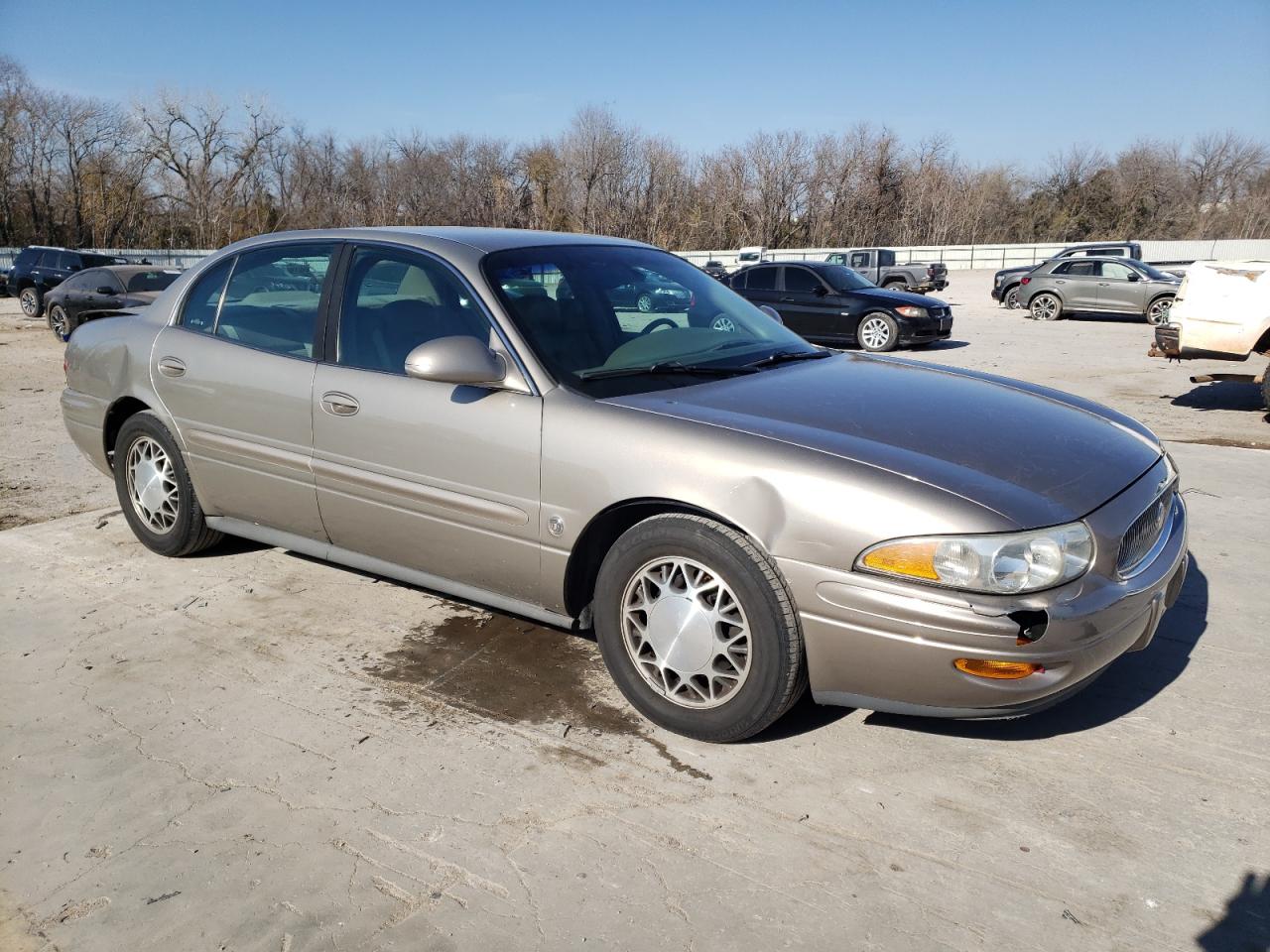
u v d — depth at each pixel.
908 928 2.14
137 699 3.22
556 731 3.00
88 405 4.64
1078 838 2.46
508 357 3.19
